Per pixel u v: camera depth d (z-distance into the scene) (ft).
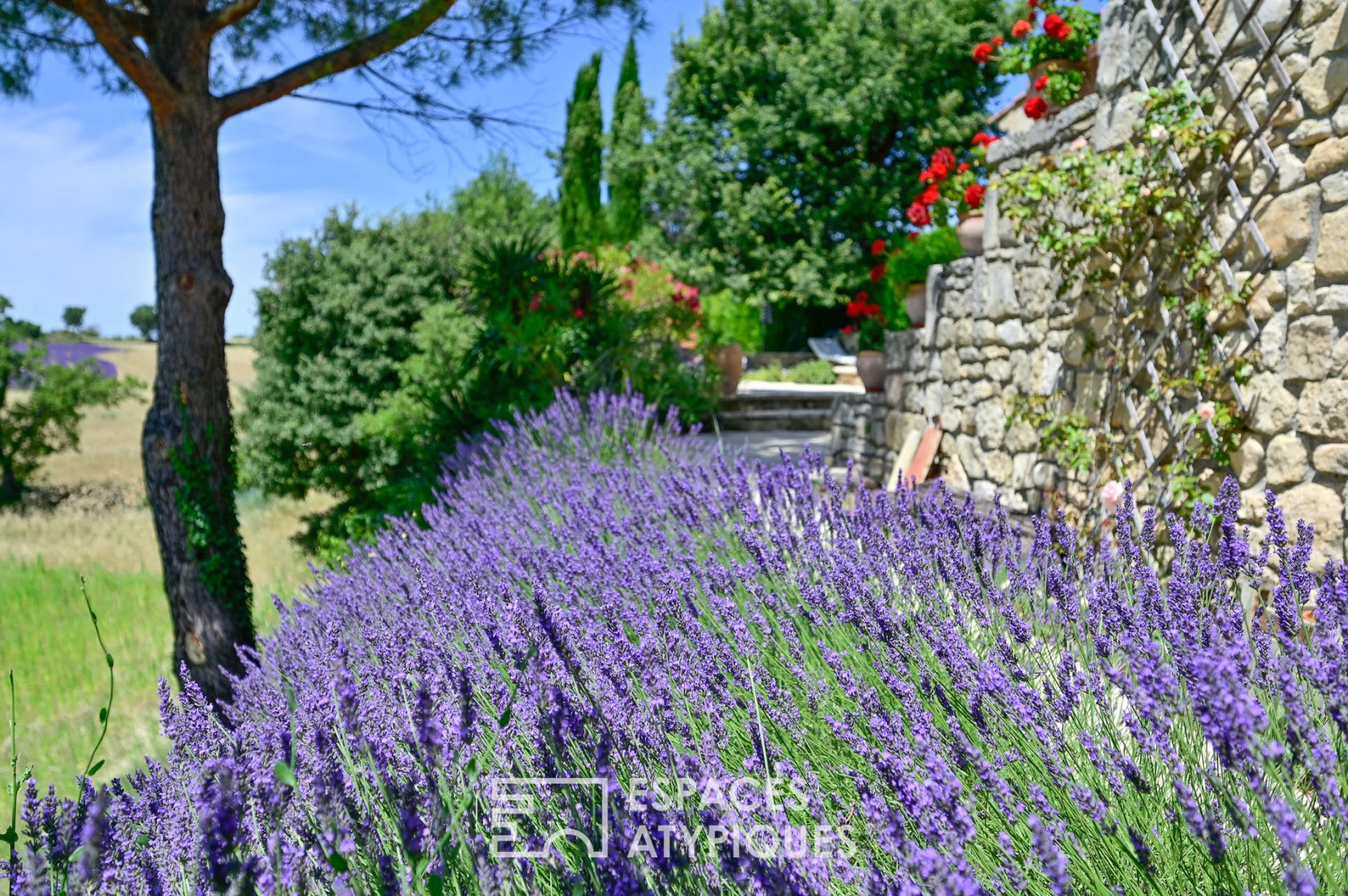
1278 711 5.80
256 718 10.71
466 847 4.70
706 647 7.36
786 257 68.03
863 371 27.02
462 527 15.03
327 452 45.91
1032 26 19.80
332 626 9.75
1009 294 18.66
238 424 48.14
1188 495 12.92
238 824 4.45
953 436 21.52
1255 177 12.16
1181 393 13.47
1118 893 4.88
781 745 6.64
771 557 9.22
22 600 32.96
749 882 4.72
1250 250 12.22
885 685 7.14
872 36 69.87
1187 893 4.92
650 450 20.56
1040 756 5.74
